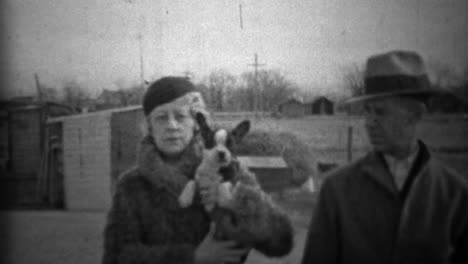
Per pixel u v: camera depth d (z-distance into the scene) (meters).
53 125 3.31
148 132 2.56
